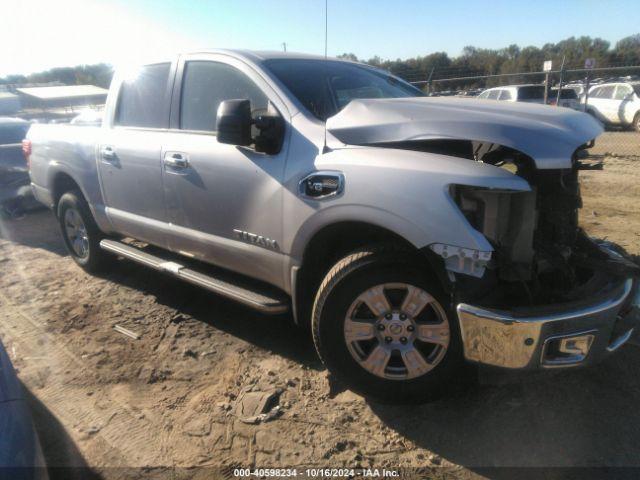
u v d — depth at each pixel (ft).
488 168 7.91
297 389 10.03
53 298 14.85
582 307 7.84
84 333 12.64
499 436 8.57
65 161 15.66
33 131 17.65
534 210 8.35
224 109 9.60
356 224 8.96
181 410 9.58
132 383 10.50
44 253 19.38
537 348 7.79
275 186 9.86
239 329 12.53
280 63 11.41
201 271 12.30
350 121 9.40
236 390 10.09
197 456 8.43
